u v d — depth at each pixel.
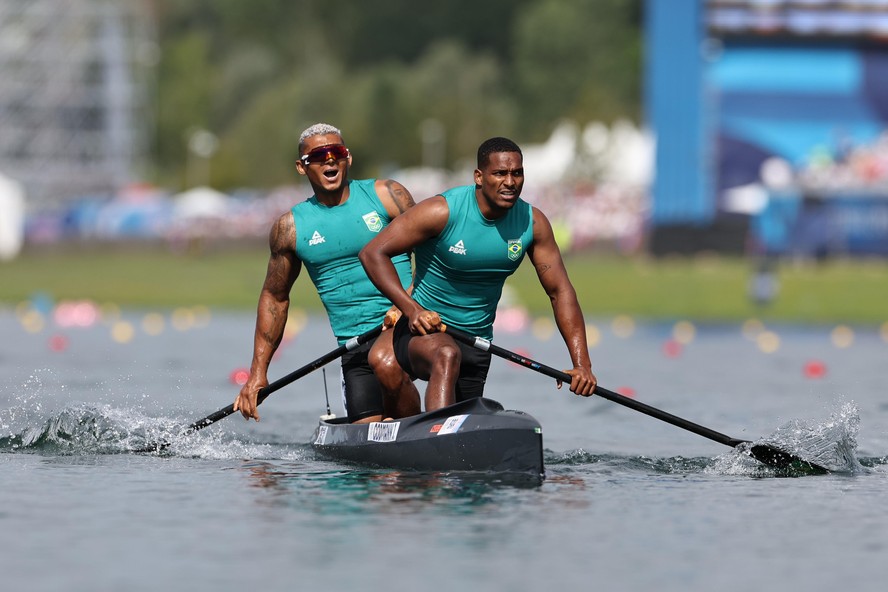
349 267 33.69
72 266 180.25
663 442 36.44
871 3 141.75
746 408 44.75
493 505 25.30
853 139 144.25
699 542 22.31
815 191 145.25
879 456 33.59
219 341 77.44
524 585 19.31
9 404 44.09
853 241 145.50
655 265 150.50
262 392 33.72
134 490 27.17
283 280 33.81
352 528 23.02
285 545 21.67
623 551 21.53
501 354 30.94
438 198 30.95
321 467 30.67
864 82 143.00
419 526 23.20
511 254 31.16
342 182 33.41
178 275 156.75
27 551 21.33
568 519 24.03
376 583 19.33
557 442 36.25
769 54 144.38
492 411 29.30
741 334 84.38
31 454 32.97
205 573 19.89
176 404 44.97
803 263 146.50
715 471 30.70
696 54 146.25
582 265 159.88
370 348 33.00
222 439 36.34
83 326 91.88
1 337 80.19
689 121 147.75
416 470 29.61
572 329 31.42
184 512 24.56
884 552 21.72
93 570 20.08
